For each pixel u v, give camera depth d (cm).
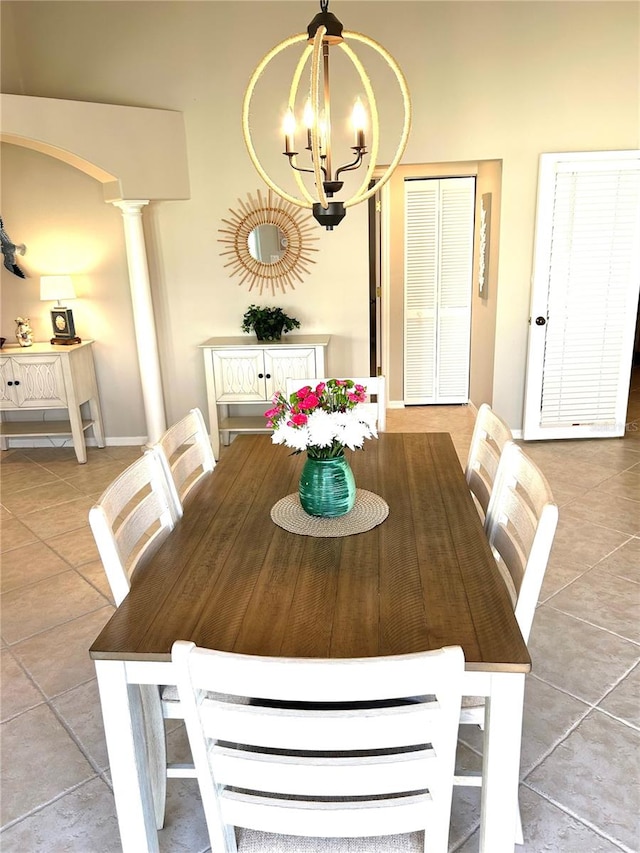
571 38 430
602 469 429
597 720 211
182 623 143
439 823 116
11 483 445
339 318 487
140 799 148
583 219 449
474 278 572
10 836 180
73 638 268
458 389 611
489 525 195
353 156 453
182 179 459
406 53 435
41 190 471
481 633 135
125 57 445
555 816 178
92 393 501
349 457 246
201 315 492
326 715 103
